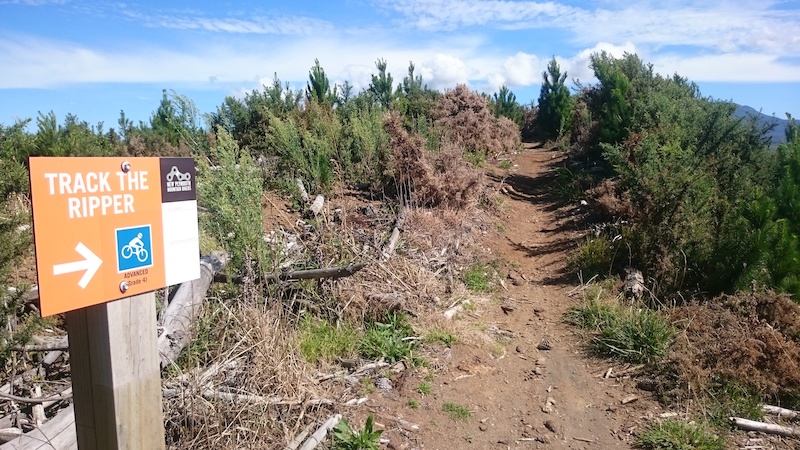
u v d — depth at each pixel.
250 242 5.18
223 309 4.52
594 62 17.72
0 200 3.90
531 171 17.56
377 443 3.68
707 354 4.77
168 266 2.37
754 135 10.71
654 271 6.69
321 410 3.90
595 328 5.86
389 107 19.33
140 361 2.30
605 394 4.71
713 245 6.34
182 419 3.42
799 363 4.56
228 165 5.68
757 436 4.02
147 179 2.26
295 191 8.84
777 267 5.80
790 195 6.68
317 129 11.03
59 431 3.04
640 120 12.43
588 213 10.31
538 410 4.45
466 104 17.88
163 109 16.58
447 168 10.02
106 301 2.12
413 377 4.67
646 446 3.96
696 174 7.63
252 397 3.63
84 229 2.03
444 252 7.41
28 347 3.90
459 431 4.05
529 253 8.99
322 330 4.98
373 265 6.05
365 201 9.33
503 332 5.88
